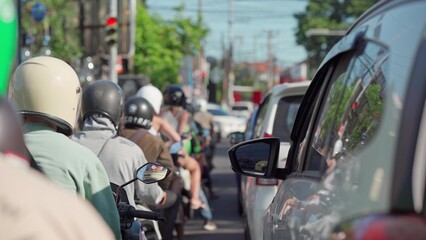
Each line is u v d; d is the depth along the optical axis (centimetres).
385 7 372
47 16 2417
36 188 231
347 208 294
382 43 349
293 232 394
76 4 2634
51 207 229
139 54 3838
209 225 1332
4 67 249
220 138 4588
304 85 909
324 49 5606
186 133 1245
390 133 280
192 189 1097
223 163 2847
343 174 323
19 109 471
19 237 221
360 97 375
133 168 623
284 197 463
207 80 7006
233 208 1616
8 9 251
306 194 391
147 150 779
